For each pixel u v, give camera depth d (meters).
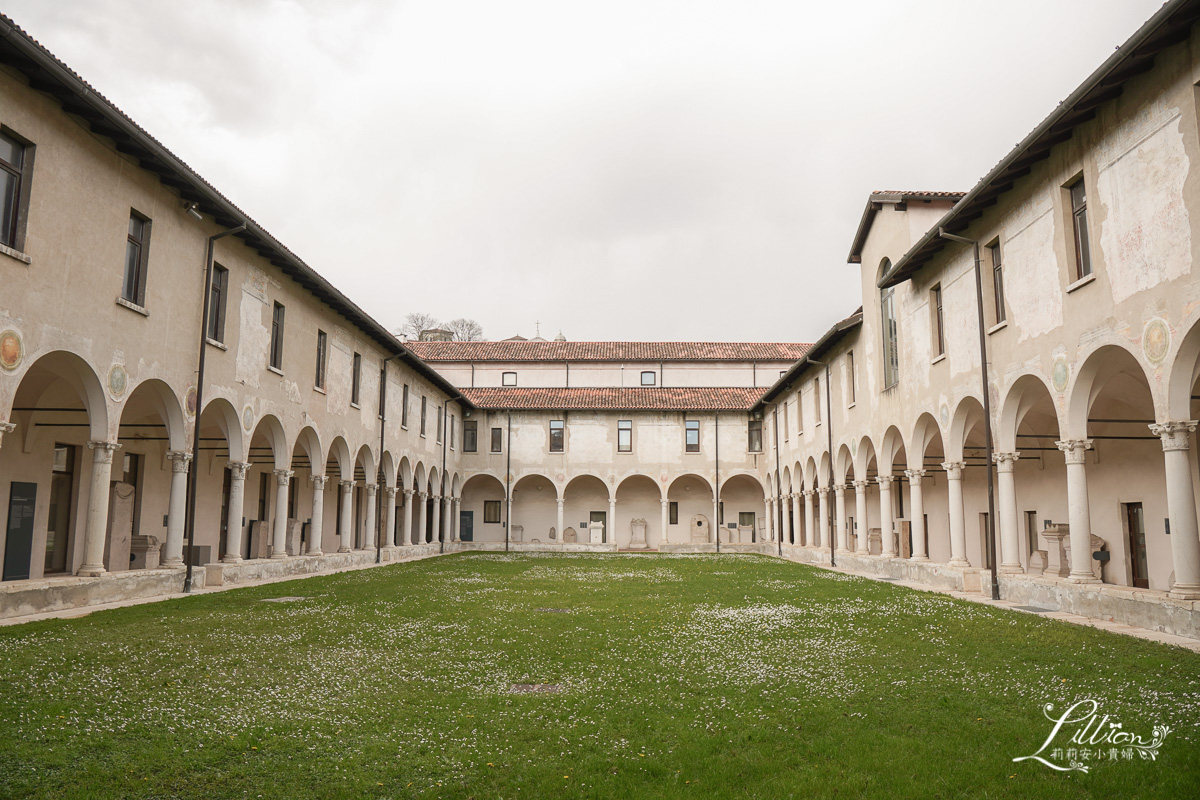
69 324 14.05
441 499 48.12
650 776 6.39
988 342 18.36
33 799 5.73
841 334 30.83
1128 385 17.22
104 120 14.11
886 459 26.50
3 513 17.44
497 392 51.28
